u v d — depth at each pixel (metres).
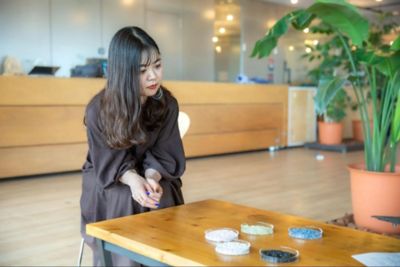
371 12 9.53
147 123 1.73
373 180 2.68
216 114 6.05
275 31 2.62
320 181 4.48
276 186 4.21
